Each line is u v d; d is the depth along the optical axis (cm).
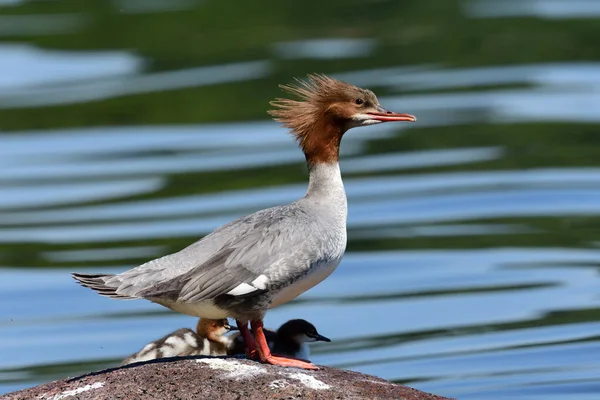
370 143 2123
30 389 934
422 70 2430
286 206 1012
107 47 2566
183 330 1270
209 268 938
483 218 1781
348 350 1400
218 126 2178
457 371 1319
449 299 1535
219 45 2550
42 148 2102
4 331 1478
